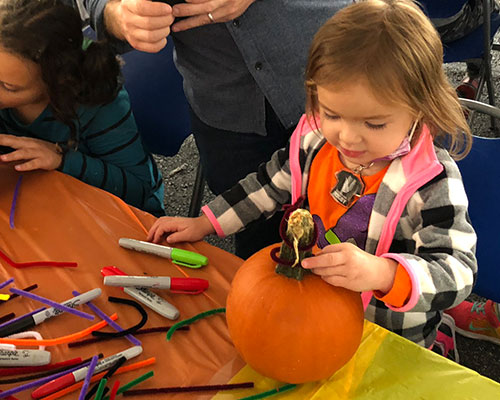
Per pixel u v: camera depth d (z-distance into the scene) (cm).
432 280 85
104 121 143
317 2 121
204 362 81
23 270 94
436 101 86
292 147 110
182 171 262
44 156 122
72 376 76
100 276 94
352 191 103
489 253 131
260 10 117
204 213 111
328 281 76
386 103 81
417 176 94
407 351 83
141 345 83
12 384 77
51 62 120
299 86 126
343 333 75
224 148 145
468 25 207
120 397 76
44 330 84
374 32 81
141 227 105
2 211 106
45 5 119
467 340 191
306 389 78
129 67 172
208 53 127
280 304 74
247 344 75
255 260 80
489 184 127
